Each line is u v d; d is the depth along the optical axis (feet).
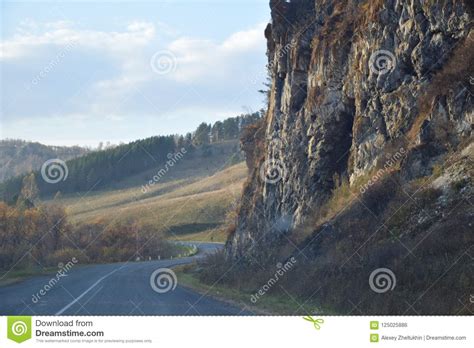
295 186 111.75
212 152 650.02
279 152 121.19
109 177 547.08
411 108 81.92
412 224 63.82
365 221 74.28
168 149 622.95
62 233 203.31
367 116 92.27
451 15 75.31
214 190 452.35
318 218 93.97
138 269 142.31
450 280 46.62
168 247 253.24
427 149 73.51
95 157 547.49
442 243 53.52
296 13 127.03
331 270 64.95
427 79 79.97
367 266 58.85
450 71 73.41
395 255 57.52
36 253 174.09
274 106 128.36
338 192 94.32
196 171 581.53
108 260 214.90
